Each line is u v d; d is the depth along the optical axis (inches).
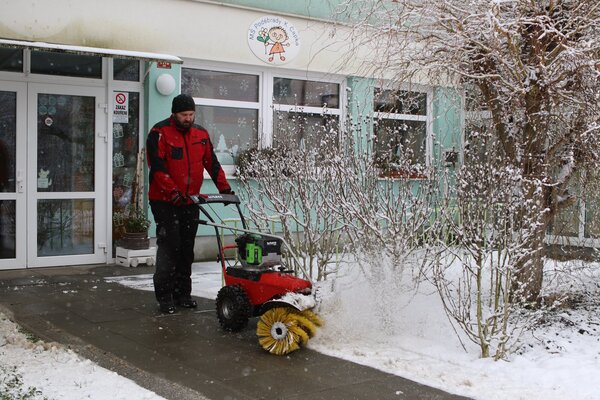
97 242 402.3
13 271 374.6
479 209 246.4
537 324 258.7
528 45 276.5
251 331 260.1
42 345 233.5
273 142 398.9
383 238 262.7
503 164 264.1
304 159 296.2
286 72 465.4
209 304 306.2
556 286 288.8
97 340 244.7
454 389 197.2
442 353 231.0
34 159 382.0
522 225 230.2
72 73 392.5
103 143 402.0
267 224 308.2
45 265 387.9
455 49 269.4
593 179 289.6
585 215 314.0
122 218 406.9
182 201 275.7
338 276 285.3
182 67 426.3
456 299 288.7
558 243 314.8
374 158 297.0
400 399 189.0
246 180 329.7
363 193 272.5
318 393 193.3
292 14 458.3
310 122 474.6
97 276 366.0
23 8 370.3
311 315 236.8
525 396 190.9
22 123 378.3
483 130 302.4
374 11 294.7
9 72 373.7
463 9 262.8
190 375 207.6
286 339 228.2
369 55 349.7
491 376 208.7
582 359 223.0
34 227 383.9
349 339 246.2
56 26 380.2
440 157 313.7
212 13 429.1
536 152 271.4
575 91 265.4
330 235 294.2
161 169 279.4
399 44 281.7
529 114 266.2
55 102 388.2
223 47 434.0
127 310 291.4
